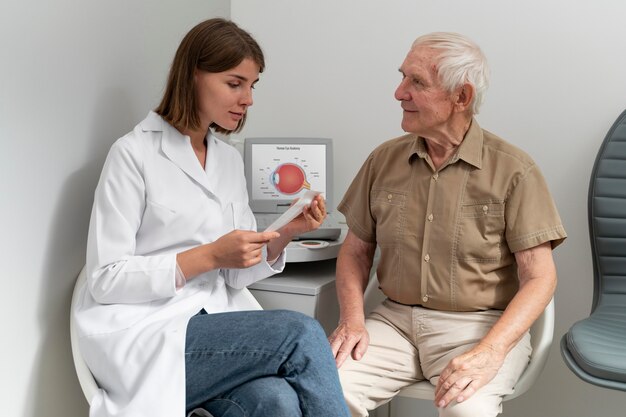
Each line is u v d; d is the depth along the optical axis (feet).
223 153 5.79
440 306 5.68
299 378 4.55
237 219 5.71
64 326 5.46
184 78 5.25
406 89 5.49
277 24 7.98
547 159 7.10
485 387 5.12
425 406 7.68
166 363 4.55
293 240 6.77
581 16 6.84
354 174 7.84
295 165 7.32
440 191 5.64
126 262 4.91
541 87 7.04
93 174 5.68
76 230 5.52
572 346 5.23
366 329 5.80
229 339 4.70
